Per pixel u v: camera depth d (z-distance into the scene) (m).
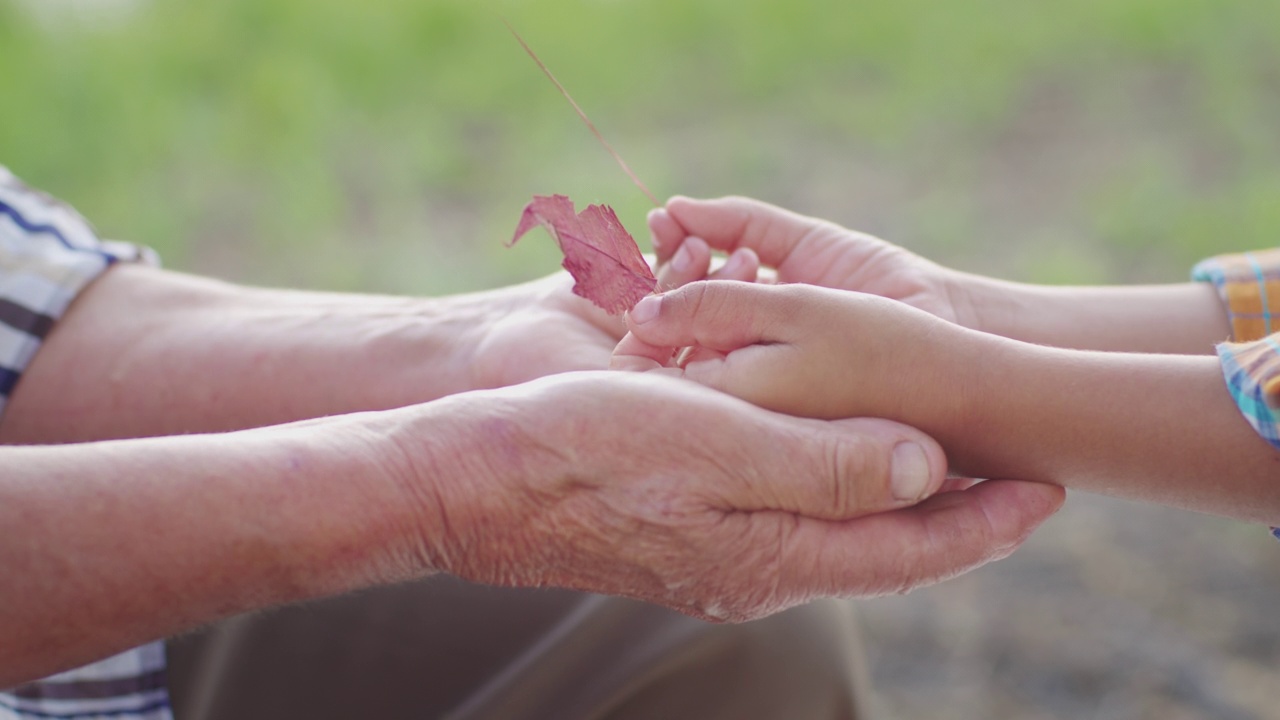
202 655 0.94
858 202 2.06
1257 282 0.96
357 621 0.94
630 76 2.53
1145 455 0.86
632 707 0.93
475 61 2.54
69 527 0.81
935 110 2.39
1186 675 1.16
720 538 0.85
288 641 0.94
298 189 2.04
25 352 0.96
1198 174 2.06
